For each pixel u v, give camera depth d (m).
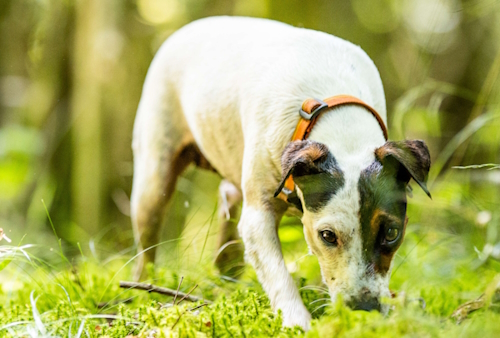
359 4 13.60
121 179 12.48
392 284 5.54
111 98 12.34
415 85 8.93
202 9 13.22
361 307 3.80
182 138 6.14
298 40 5.05
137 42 12.74
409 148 3.92
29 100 13.16
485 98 6.54
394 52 13.64
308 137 4.48
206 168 6.38
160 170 6.15
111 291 5.49
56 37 12.60
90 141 12.27
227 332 3.74
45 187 12.07
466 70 11.26
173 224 9.48
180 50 6.05
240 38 5.52
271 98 4.78
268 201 4.73
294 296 4.32
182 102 5.95
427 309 4.48
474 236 6.49
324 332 3.48
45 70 12.77
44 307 4.96
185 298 4.43
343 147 4.29
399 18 13.65
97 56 11.95
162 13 13.20
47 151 12.61
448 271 5.93
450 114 11.20
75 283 5.40
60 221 12.13
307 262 6.31
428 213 7.15
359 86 4.81
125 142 12.52
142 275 6.21
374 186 3.88
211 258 6.28
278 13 11.23
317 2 11.45
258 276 4.60
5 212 12.27
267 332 3.84
